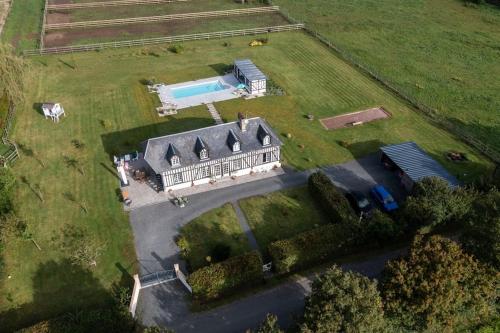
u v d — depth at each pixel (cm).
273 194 4994
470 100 6900
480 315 3522
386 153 5303
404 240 4416
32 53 8012
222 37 8994
